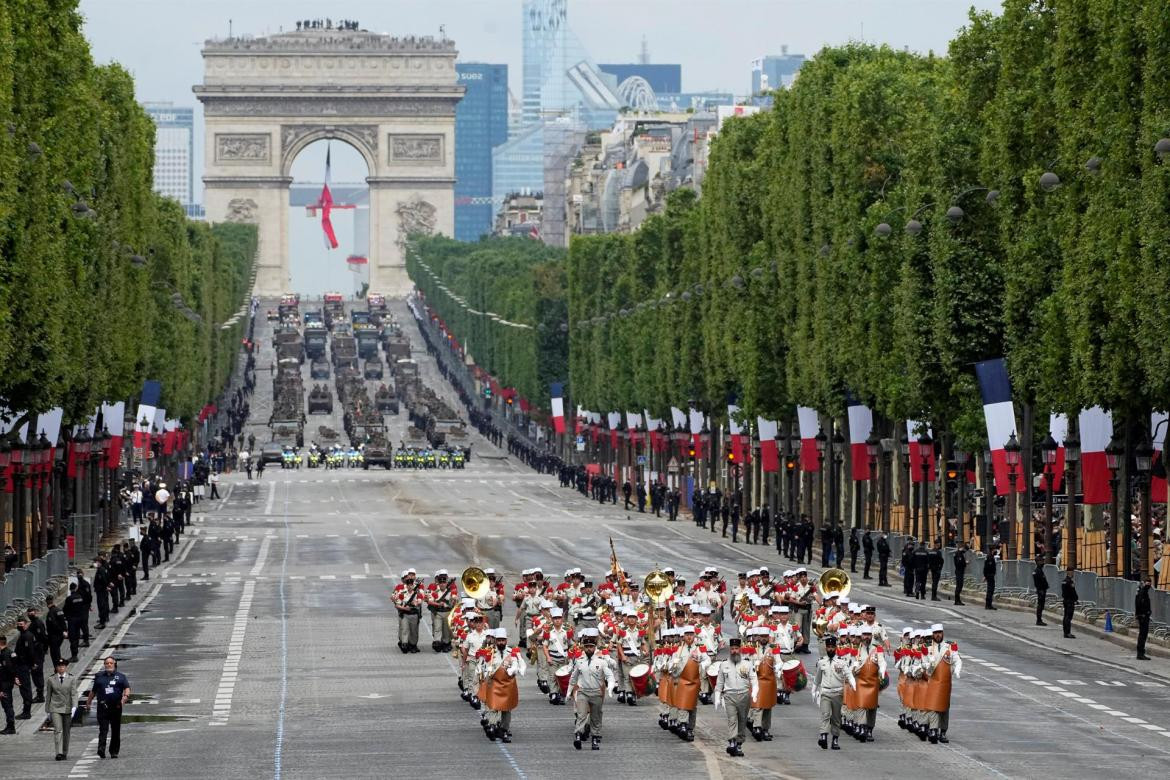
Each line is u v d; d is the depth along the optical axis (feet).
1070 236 437.99
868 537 599.57
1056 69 453.17
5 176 407.44
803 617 388.16
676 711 290.97
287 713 315.37
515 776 254.27
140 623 456.45
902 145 627.46
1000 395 486.79
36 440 512.63
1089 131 435.12
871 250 600.39
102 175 620.49
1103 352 420.36
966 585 545.85
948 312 529.45
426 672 366.63
